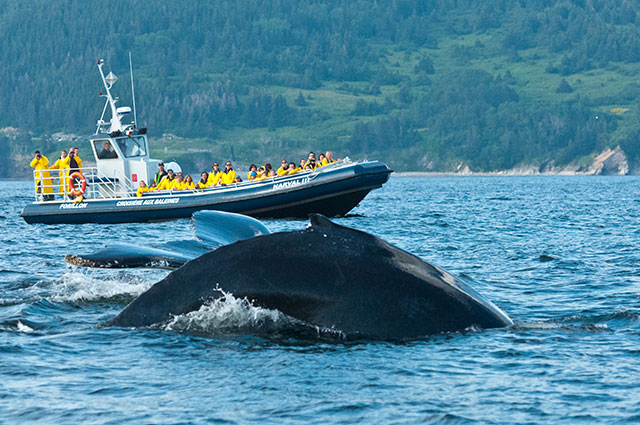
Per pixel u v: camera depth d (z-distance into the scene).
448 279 31.62
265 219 121.81
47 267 58.84
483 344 30.41
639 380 27.41
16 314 36.91
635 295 45.69
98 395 25.67
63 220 119.69
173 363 28.27
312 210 121.88
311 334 29.45
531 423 23.59
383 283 29.44
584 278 53.53
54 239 91.50
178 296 31.03
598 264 62.44
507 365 28.59
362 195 121.88
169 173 124.88
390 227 108.56
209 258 30.77
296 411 24.19
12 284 47.75
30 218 120.06
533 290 47.72
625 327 35.16
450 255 70.94
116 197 120.94
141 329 31.94
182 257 34.09
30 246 81.62
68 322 35.56
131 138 127.75
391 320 29.42
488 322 31.78
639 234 96.31
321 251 29.62
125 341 30.83
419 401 25.12
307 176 119.19
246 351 29.02
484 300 33.09
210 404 24.75
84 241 89.00
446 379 27.02
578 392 26.22
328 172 119.12
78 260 32.44
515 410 24.59
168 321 31.23
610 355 30.36
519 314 39.19
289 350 28.97
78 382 26.91
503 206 179.25
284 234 30.22
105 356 29.39
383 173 121.69
